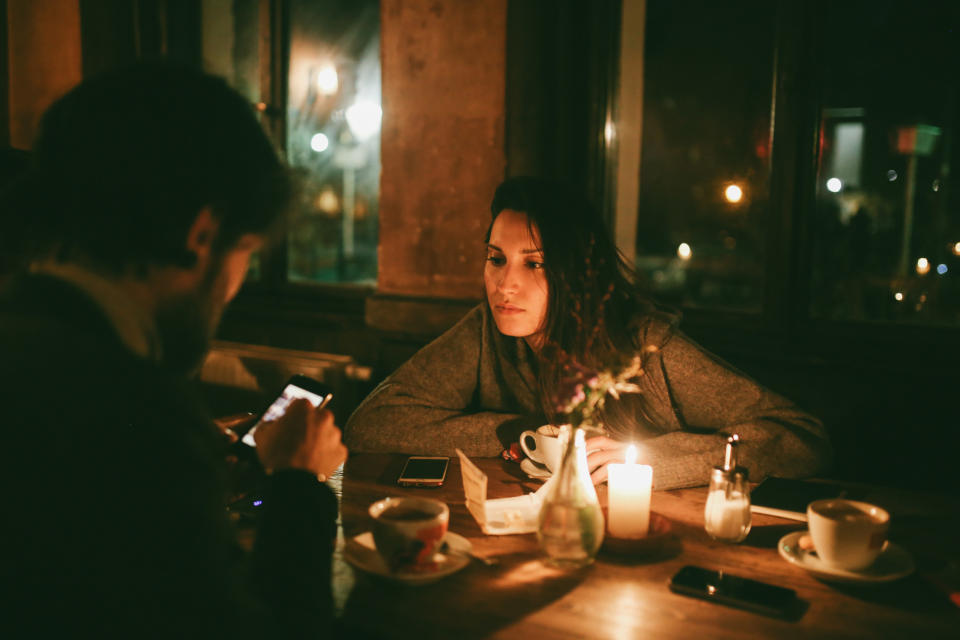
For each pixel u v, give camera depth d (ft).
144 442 2.02
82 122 2.10
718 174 8.32
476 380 6.02
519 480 4.88
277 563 2.69
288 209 2.55
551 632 2.96
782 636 2.94
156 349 2.32
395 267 9.23
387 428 5.52
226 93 2.28
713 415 5.32
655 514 4.12
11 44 11.87
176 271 2.27
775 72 7.47
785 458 4.91
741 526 3.83
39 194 2.12
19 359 1.94
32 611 1.86
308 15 10.92
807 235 7.46
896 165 7.57
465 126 8.59
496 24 8.29
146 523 1.98
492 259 5.34
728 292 8.84
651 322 5.44
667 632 2.96
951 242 7.39
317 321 10.40
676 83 8.52
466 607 3.16
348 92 11.16
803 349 7.44
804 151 7.39
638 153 8.74
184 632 2.04
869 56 7.32
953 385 6.71
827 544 3.41
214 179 2.20
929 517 4.28
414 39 8.81
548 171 8.23
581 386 3.33
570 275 5.16
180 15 11.68
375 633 2.94
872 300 7.48
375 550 3.64
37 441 1.88
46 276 2.15
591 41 8.14
